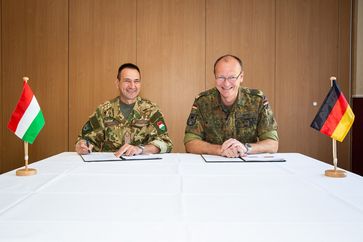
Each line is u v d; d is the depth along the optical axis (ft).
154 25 10.48
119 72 6.91
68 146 10.59
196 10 10.50
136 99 6.87
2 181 3.24
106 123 6.66
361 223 1.98
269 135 5.67
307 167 4.10
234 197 2.60
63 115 10.57
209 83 10.55
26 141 3.80
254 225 1.94
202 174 3.62
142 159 4.78
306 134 10.73
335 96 3.79
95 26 10.45
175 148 10.62
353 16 10.70
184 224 1.96
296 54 10.64
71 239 1.73
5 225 1.95
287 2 10.60
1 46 10.47
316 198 2.58
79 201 2.48
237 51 10.55
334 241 1.70
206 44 10.51
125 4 10.44
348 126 3.69
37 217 2.10
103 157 4.99
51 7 10.46
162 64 10.51
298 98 10.68
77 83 10.52
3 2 10.43
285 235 1.78
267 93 10.62
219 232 1.83
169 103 10.57
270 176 3.51
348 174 3.60
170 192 2.77
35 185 3.06
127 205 2.37
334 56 10.69
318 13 10.63
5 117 10.56
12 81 10.51
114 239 1.73
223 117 5.92
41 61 10.48
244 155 5.02
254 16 10.56
